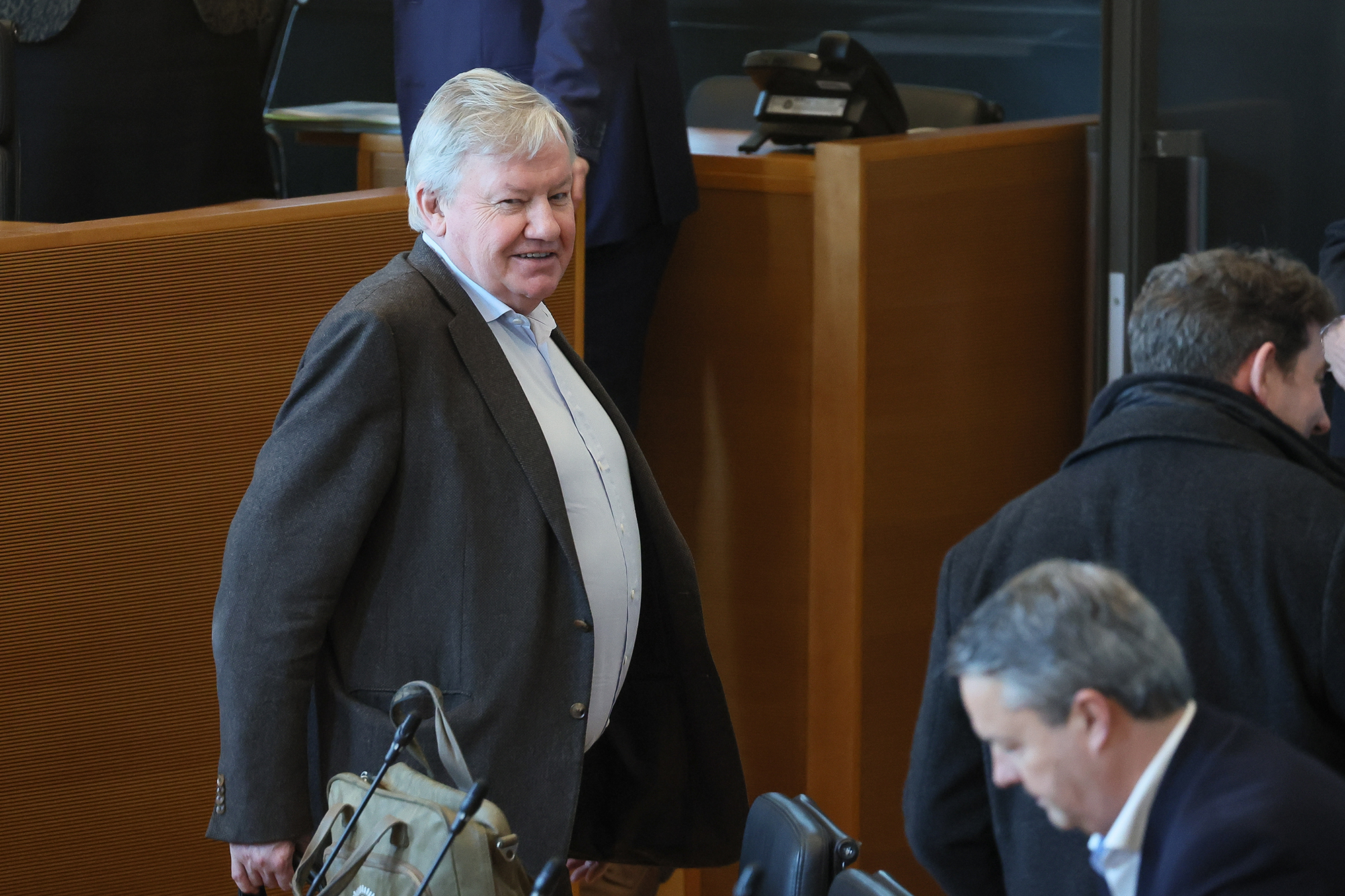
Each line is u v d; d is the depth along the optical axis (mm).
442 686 8164
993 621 5301
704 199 13984
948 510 14055
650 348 14477
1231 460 6719
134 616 10312
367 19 25203
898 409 13586
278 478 7984
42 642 10039
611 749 9562
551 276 8477
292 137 24953
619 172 12727
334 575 7973
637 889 12516
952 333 13766
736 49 23766
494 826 6988
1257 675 6547
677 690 9406
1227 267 7199
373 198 10789
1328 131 13203
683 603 9094
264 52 16891
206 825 10742
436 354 8164
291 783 7977
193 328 10242
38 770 10141
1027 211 14016
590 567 8594
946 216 13547
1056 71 21547
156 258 10039
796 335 13758
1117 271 13938
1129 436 6938
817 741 14102
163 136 13508
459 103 8320
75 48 12906
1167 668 5176
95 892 10422
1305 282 7180
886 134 13875
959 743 7266
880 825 14156
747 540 14344
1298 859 5008
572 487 8578
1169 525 6730
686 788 9648
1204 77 13547
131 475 10180
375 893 6980
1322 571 6438
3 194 12172
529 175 8258
